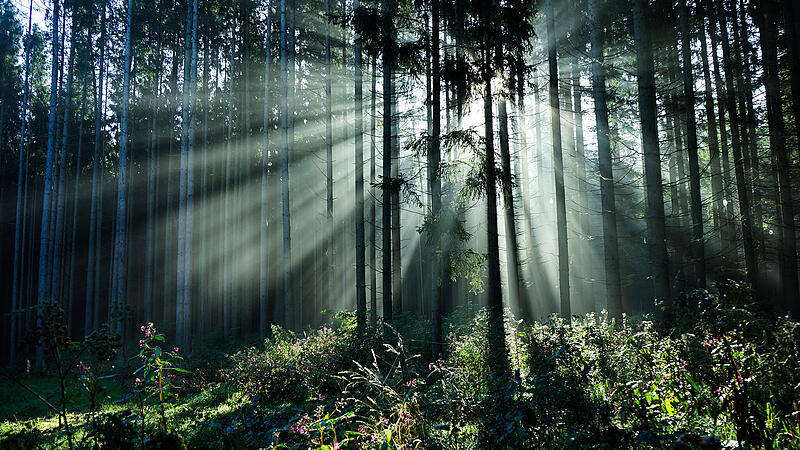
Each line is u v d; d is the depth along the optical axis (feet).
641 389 16.70
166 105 92.63
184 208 68.23
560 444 12.92
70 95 87.97
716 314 16.56
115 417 13.93
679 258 71.51
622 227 77.77
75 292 106.32
